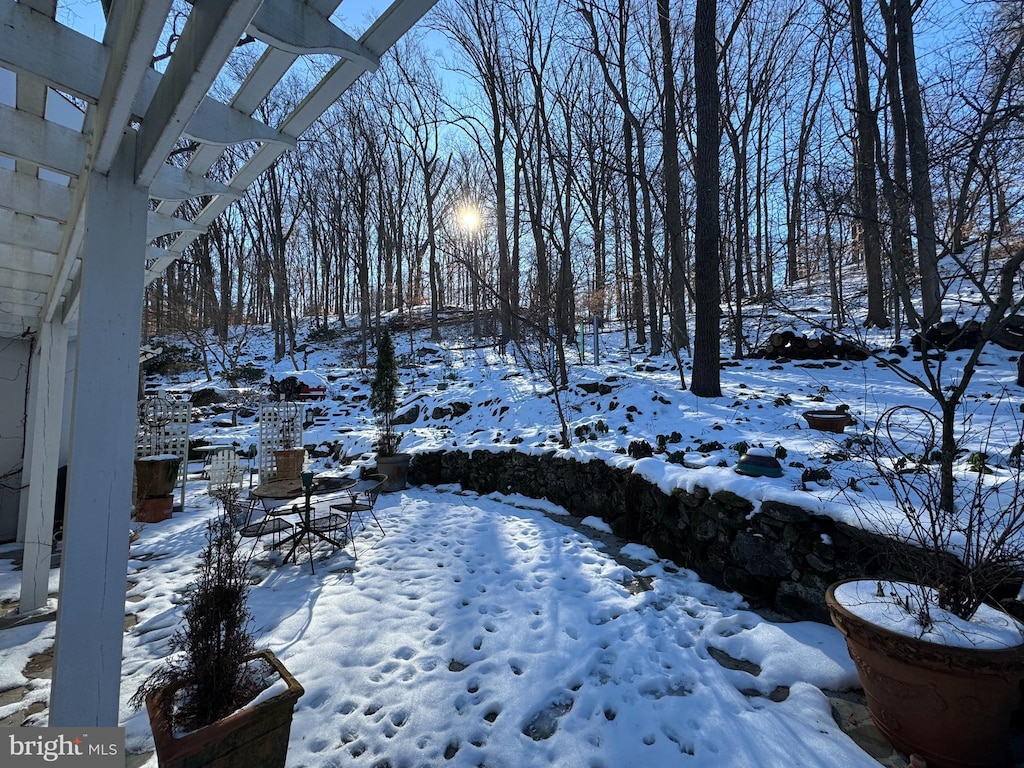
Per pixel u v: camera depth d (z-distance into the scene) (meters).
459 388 10.71
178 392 12.73
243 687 1.74
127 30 1.00
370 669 2.53
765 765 1.88
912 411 5.50
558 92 13.73
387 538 4.74
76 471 1.40
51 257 2.75
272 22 1.05
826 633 2.75
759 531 3.29
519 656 2.65
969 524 2.04
